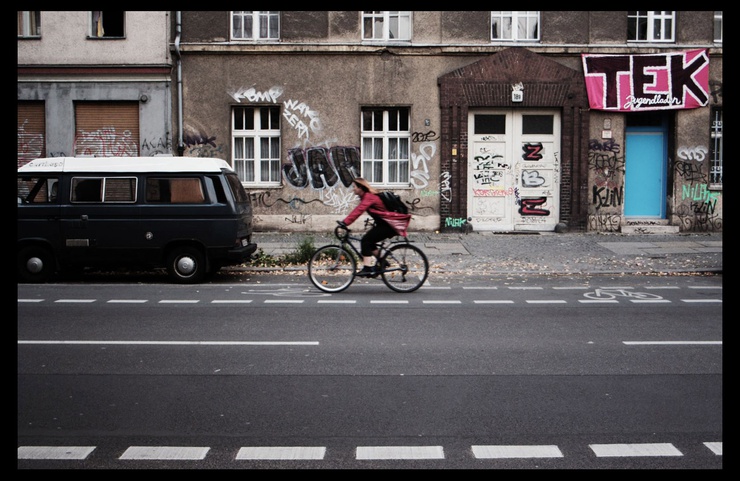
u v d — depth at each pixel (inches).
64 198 514.9
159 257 518.6
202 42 789.2
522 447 198.1
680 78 786.2
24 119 801.6
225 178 522.9
